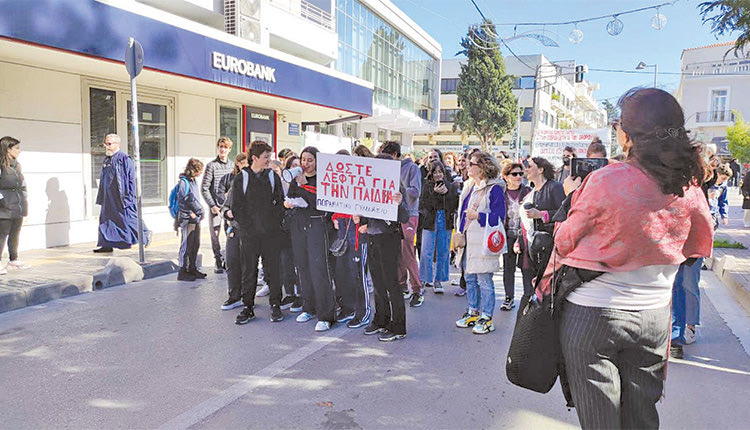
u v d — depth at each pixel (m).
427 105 33.25
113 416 3.51
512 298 6.34
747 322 5.83
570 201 2.51
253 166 5.52
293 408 3.65
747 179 13.84
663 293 2.14
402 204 5.05
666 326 2.18
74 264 7.70
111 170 8.74
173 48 9.33
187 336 5.17
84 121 9.55
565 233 2.17
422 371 4.36
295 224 5.54
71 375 4.18
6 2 6.82
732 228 13.87
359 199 5.09
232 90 11.47
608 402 2.11
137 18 8.65
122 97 10.27
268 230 5.53
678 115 2.04
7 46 7.36
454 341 5.14
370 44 24.69
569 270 2.20
